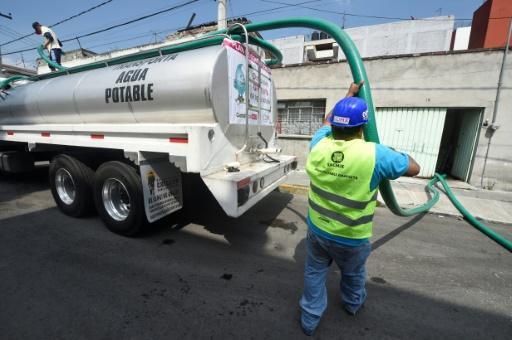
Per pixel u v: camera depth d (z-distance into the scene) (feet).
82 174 12.61
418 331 6.60
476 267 9.82
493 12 34.17
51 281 8.24
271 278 8.63
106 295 7.63
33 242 10.84
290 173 13.99
